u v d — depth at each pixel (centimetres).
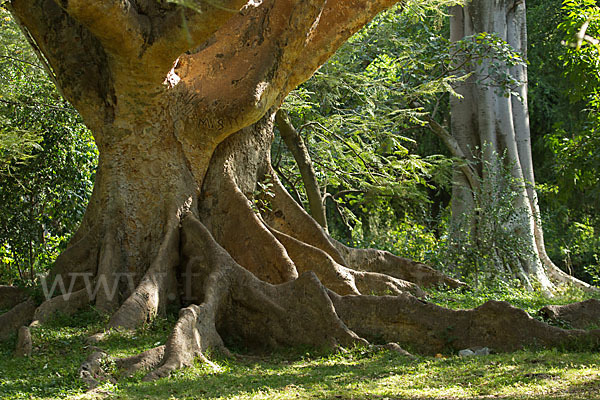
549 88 3003
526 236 2027
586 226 2922
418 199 2311
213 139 1336
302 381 825
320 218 1981
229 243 1336
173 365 884
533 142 3128
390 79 2167
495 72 2144
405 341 1052
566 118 3005
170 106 1288
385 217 2883
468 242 1780
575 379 748
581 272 2909
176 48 1127
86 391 771
